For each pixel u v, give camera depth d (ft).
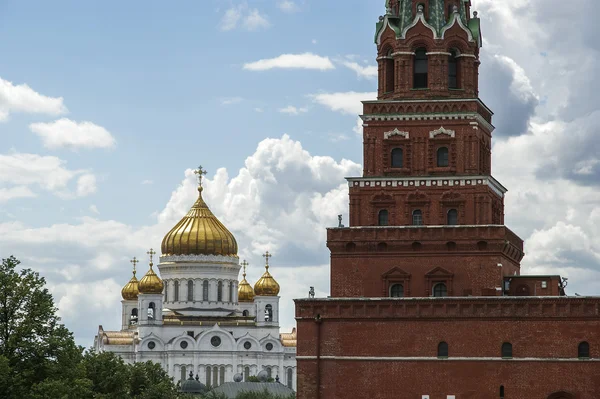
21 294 513.45
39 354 509.35
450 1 567.59
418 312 530.68
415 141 554.05
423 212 549.95
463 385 524.93
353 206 553.64
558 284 546.67
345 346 535.19
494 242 537.65
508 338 523.70
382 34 566.36
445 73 558.56
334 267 548.31
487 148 572.51
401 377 529.45
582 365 517.96
